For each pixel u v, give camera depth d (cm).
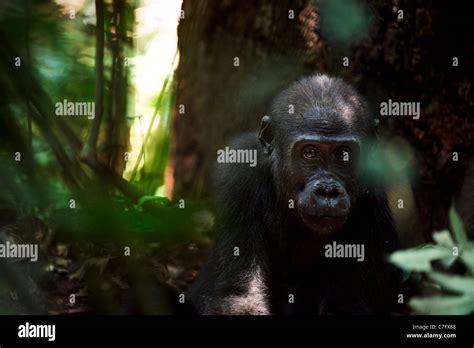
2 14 340
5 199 296
